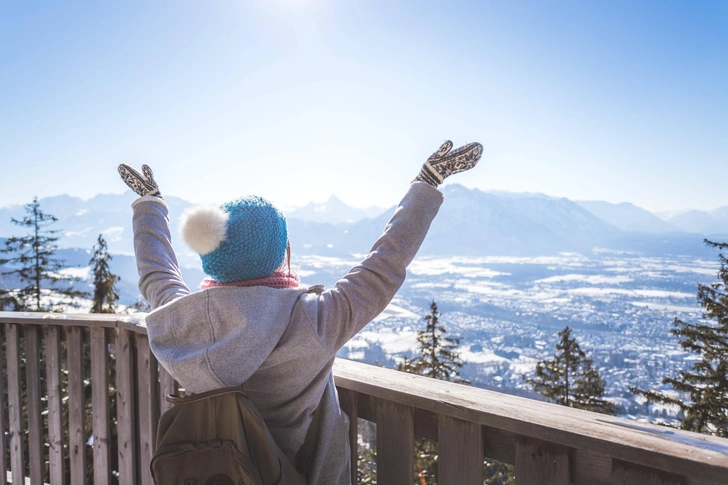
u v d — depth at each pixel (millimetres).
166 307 865
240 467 766
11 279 16188
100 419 1803
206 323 824
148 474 1695
